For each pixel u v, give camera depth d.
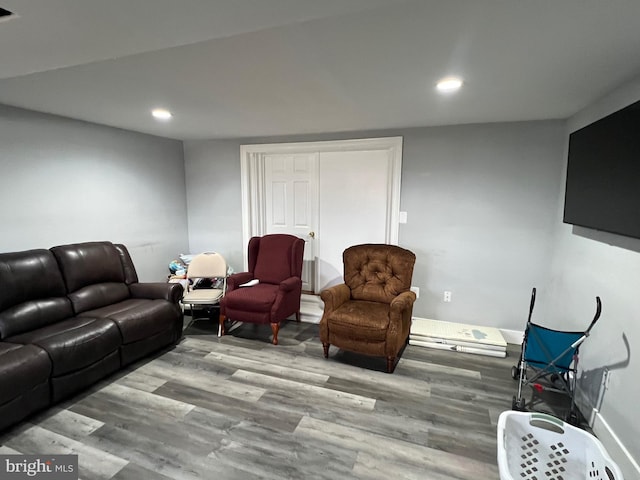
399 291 3.18
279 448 1.98
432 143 3.45
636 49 1.60
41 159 2.99
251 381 2.69
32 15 1.08
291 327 3.80
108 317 2.77
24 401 2.12
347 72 1.94
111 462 1.87
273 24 1.17
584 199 2.27
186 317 4.10
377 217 3.97
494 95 2.35
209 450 1.96
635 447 1.77
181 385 2.63
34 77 2.05
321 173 4.15
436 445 2.02
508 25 1.39
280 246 3.88
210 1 1.00
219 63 1.81
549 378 2.67
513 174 3.24
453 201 3.45
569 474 1.75
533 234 3.25
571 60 1.74
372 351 2.85
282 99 2.50
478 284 3.48
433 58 1.74
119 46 1.33
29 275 2.62
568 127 2.98
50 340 2.33
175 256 4.50
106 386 2.60
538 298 3.30
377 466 1.86
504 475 1.50
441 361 3.05
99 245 3.25
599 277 2.23
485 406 2.40
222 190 4.44
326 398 2.47
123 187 3.75
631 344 1.85
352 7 1.05
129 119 3.22
